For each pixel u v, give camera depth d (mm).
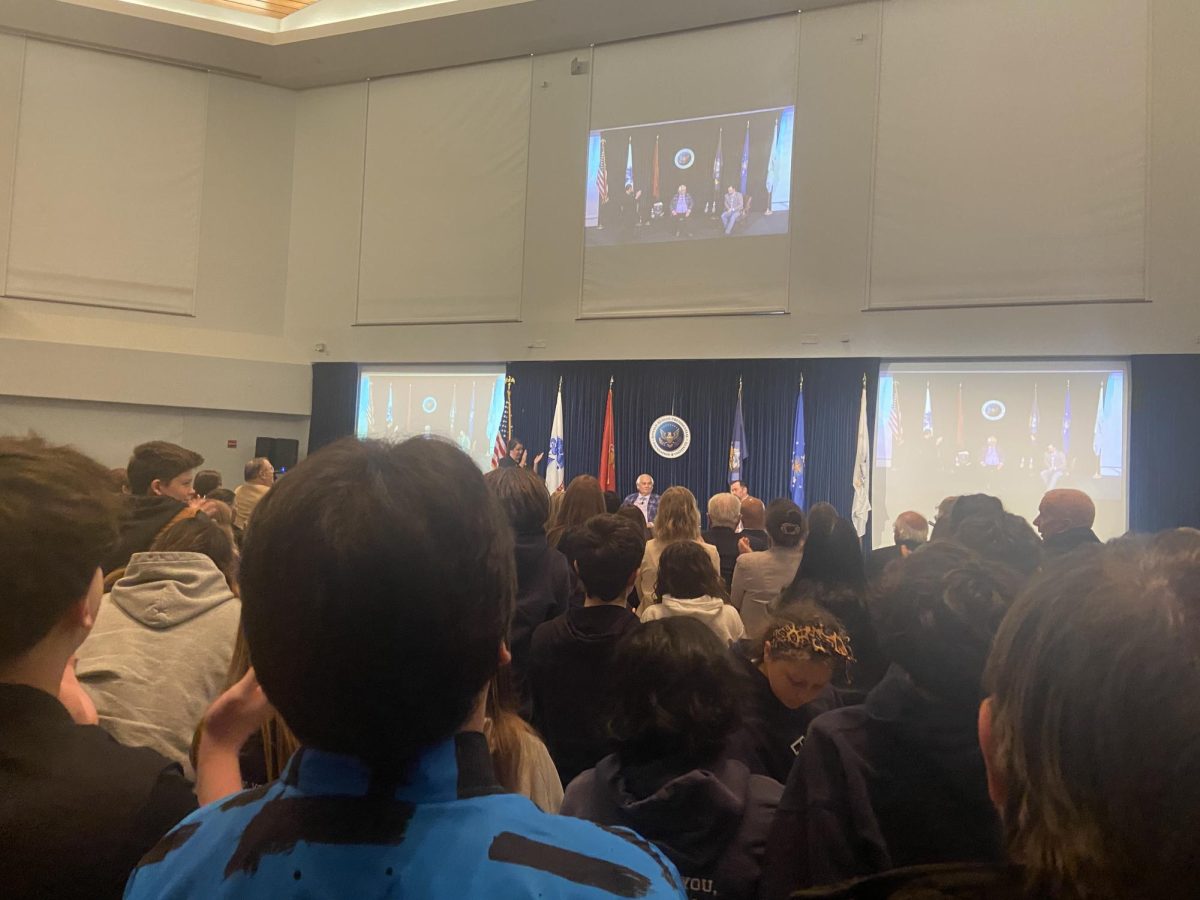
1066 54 7906
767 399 8883
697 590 2699
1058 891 517
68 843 853
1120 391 7605
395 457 663
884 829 1178
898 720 1198
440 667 596
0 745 895
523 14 9547
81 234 10570
